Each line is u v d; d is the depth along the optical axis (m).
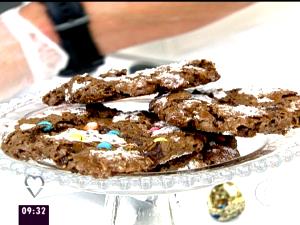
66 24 0.72
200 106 0.32
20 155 0.31
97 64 0.61
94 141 0.31
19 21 0.71
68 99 0.35
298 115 0.33
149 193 0.29
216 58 0.62
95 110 0.36
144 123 0.34
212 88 0.38
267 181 0.39
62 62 0.61
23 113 0.38
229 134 0.31
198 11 0.78
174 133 0.32
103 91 0.34
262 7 0.79
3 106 0.39
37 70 0.58
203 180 0.28
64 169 0.29
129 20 0.77
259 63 0.58
